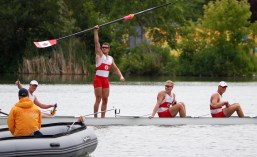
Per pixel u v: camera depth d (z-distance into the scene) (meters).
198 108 70.81
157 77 143.12
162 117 51.72
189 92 95.88
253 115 64.56
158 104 51.66
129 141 44.38
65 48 143.50
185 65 154.50
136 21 165.62
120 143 43.56
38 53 145.38
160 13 164.62
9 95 83.94
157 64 153.00
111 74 148.75
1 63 153.25
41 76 133.88
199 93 93.94
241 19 157.00
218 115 52.78
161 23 164.62
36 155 34.59
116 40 160.25
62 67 141.50
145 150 40.97
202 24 159.00
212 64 153.50
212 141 44.56
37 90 93.88
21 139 34.75
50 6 151.50
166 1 163.50
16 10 149.88
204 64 153.75
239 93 94.31
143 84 113.31
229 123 52.28
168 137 46.16
